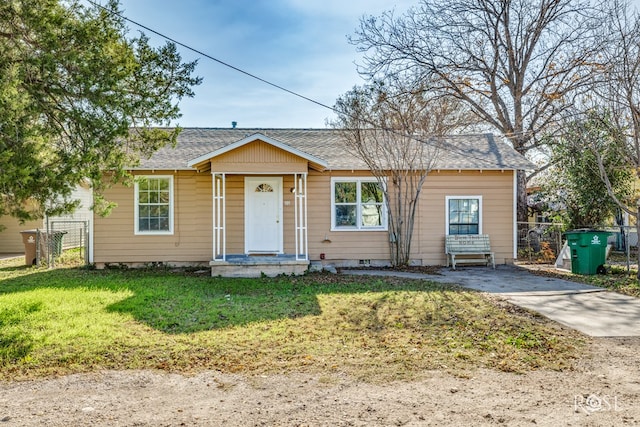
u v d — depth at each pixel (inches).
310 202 589.0
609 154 637.3
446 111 643.5
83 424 153.9
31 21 288.2
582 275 509.7
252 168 505.7
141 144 386.9
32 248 622.2
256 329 271.4
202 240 582.6
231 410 165.3
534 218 1022.4
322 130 722.2
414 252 600.1
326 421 155.3
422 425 151.7
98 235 575.2
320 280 468.1
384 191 586.6
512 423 152.9
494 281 468.4
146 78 355.9
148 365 213.9
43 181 269.9
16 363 215.9
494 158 620.4
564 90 799.1
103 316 298.0
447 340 251.0
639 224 459.2
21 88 295.0
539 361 217.8
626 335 264.1
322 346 239.9
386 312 316.2
